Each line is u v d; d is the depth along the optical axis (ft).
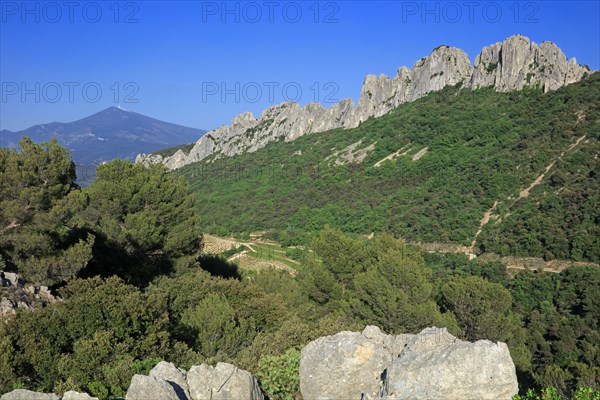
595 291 129.90
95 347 48.60
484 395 31.96
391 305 80.53
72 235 83.76
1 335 48.96
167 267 98.43
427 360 33.30
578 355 102.68
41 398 32.68
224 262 136.77
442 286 97.60
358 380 37.45
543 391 33.50
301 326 59.31
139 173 105.50
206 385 35.42
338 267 100.17
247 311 81.66
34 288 66.69
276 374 40.57
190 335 68.85
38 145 77.71
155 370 35.91
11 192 71.31
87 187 100.01
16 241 70.03
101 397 42.47
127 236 92.63
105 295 56.44
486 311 86.79
